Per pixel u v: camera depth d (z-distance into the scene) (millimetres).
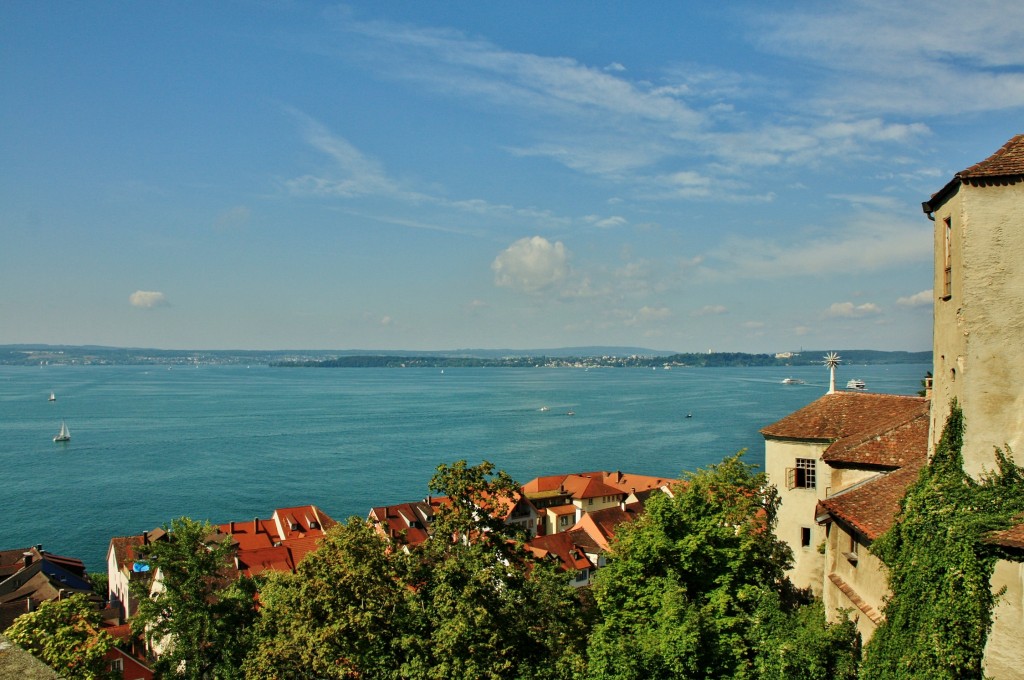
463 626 26484
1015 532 21406
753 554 31547
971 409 23203
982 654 21766
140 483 153500
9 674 7918
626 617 30031
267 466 174125
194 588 44000
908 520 24109
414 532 106250
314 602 28672
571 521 125875
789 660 25266
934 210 26953
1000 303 23000
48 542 114438
